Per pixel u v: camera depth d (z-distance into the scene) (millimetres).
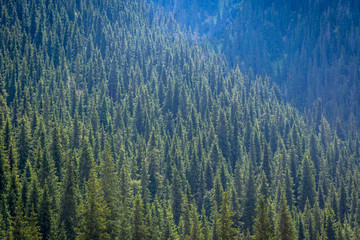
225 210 88750
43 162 115500
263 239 88062
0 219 91938
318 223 127375
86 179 117250
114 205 93438
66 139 143375
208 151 172625
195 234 92938
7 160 114625
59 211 97125
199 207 135250
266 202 127750
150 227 91188
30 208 97250
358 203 148500
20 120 147875
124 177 110375
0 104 167750
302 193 155875
